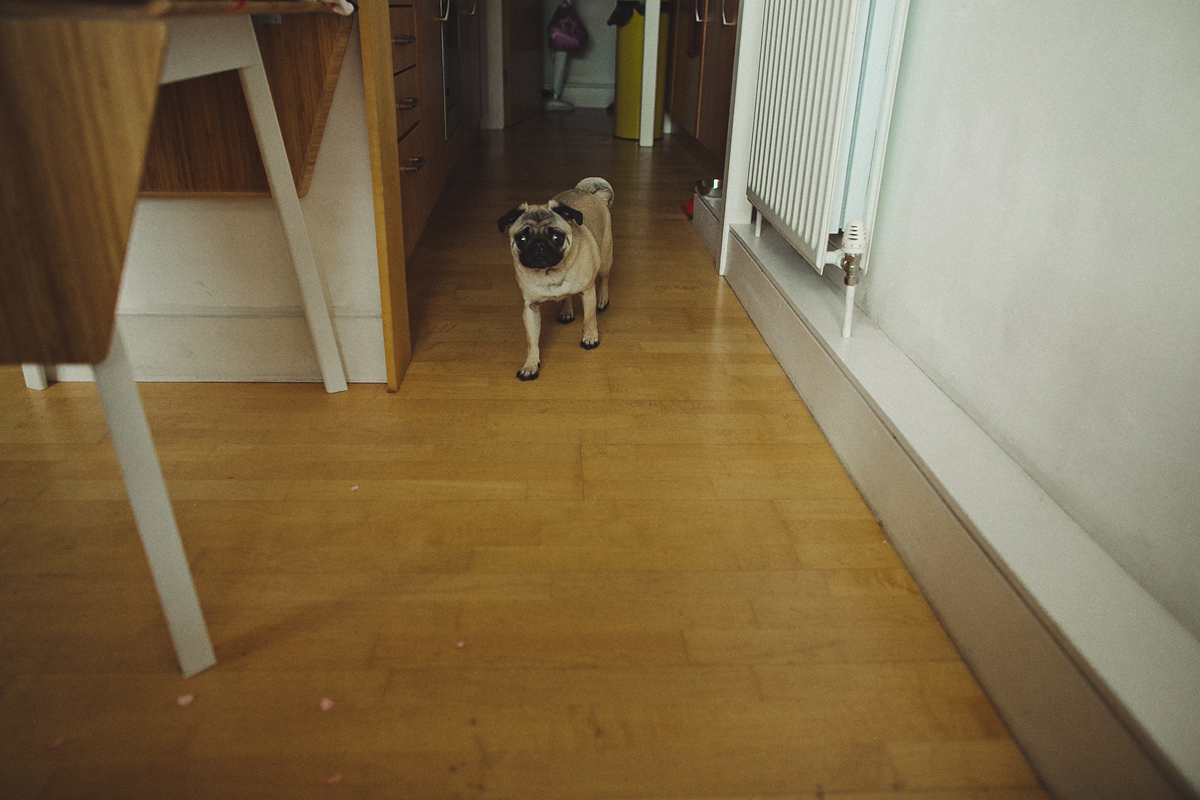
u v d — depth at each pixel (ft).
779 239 9.00
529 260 6.21
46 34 2.55
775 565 4.71
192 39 3.82
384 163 5.99
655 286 9.41
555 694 3.78
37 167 2.71
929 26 5.52
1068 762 3.18
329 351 6.50
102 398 3.19
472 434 6.07
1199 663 3.04
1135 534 3.50
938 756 3.51
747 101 9.12
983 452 4.54
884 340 6.16
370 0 5.42
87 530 4.86
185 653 3.78
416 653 4.00
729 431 6.23
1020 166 4.42
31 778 3.29
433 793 3.28
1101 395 3.72
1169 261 3.26
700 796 3.29
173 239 6.36
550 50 22.52
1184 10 3.17
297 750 3.46
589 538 4.91
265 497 5.23
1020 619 3.50
